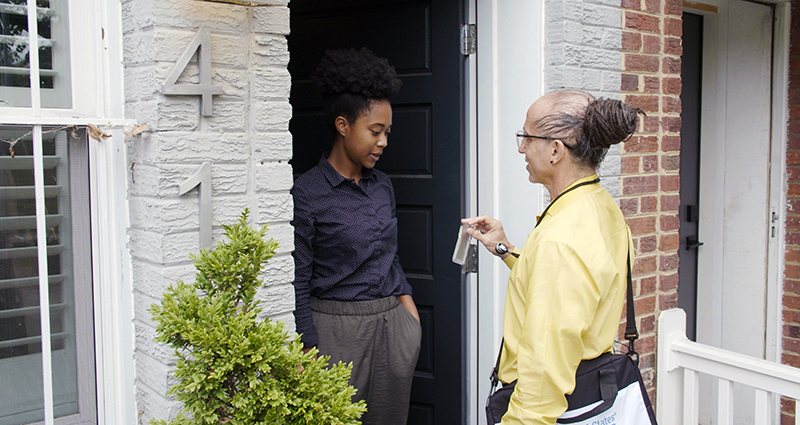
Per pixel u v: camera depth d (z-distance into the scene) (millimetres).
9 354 1631
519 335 1552
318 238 2186
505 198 2715
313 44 3006
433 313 2881
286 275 1833
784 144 3582
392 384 2287
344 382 1521
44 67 1638
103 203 1724
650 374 2980
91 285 1748
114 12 1693
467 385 2863
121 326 1773
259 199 1765
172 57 1595
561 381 1403
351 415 1466
